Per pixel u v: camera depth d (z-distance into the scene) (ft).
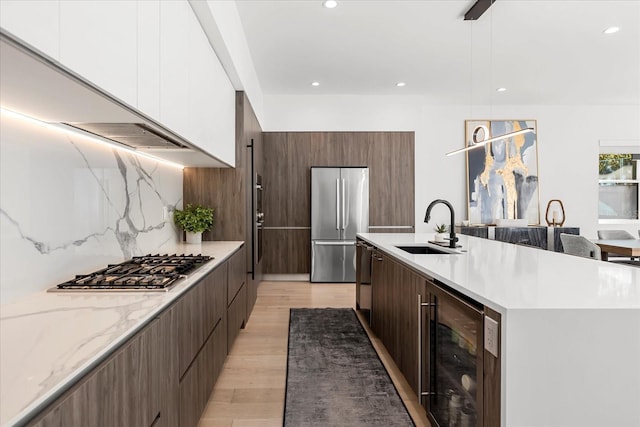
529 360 3.71
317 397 7.39
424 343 6.42
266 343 10.44
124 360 3.33
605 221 21.68
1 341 3.11
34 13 2.66
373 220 18.72
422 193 19.65
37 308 4.08
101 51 3.61
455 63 15.07
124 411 3.32
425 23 11.72
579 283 4.91
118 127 5.34
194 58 7.05
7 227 4.26
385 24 11.76
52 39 2.86
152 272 5.86
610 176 21.85
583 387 3.74
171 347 4.66
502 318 3.78
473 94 19.19
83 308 4.09
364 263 12.46
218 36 8.11
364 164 18.84
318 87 17.98
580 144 21.31
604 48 13.66
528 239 19.40
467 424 4.75
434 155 21.30
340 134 18.86
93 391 2.80
